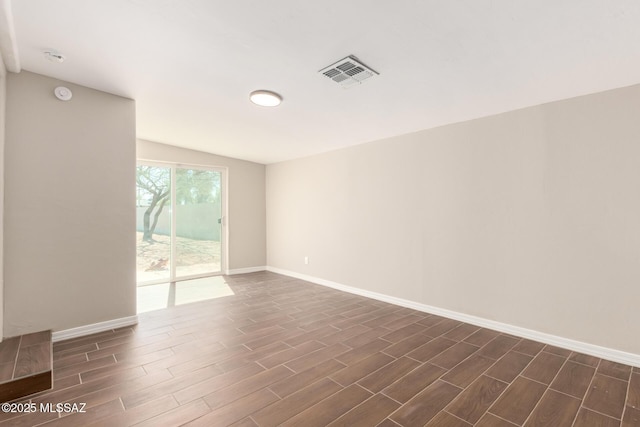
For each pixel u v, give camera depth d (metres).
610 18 1.63
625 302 2.28
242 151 5.08
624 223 2.28
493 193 2.96
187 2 1.72
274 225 5.87
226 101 3.08
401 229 3.74
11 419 1.63
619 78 2.20
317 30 1.91
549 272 2.62
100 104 2.90
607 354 2.34
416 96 2.74
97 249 2.88
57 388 1.93
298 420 1.64
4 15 1.78
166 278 4.97
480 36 1.87
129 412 1.69
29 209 2.56
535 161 2.71
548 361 2.30
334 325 3.06
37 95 2.59
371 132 3.76
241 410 1.72
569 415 1.69
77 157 2.79
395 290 3.80
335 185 4.63
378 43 2.00
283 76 2.52
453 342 2.65
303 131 3.91
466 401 1.81
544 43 1.89
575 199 2.50
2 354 2.14
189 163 5.04
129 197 3.07
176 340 2.68
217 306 3.68
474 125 3.11
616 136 2.32
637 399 1.83
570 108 2.53
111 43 2.14
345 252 4.46
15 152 2.49
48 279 2.64
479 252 3.06
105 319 2.92
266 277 5.37
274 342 2.64
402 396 1.86
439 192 3.38
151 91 2.90
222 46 2.14
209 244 5.44
